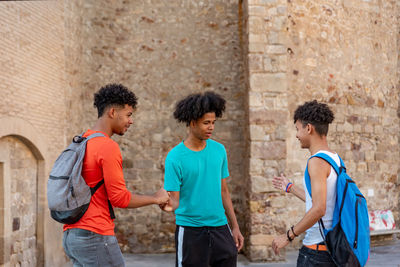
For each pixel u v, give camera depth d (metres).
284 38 5.27
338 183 1.81
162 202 1.97
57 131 4.90
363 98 6.62
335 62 6.35
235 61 6.05
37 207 4.57
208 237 2.15
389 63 7.11
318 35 6.20
